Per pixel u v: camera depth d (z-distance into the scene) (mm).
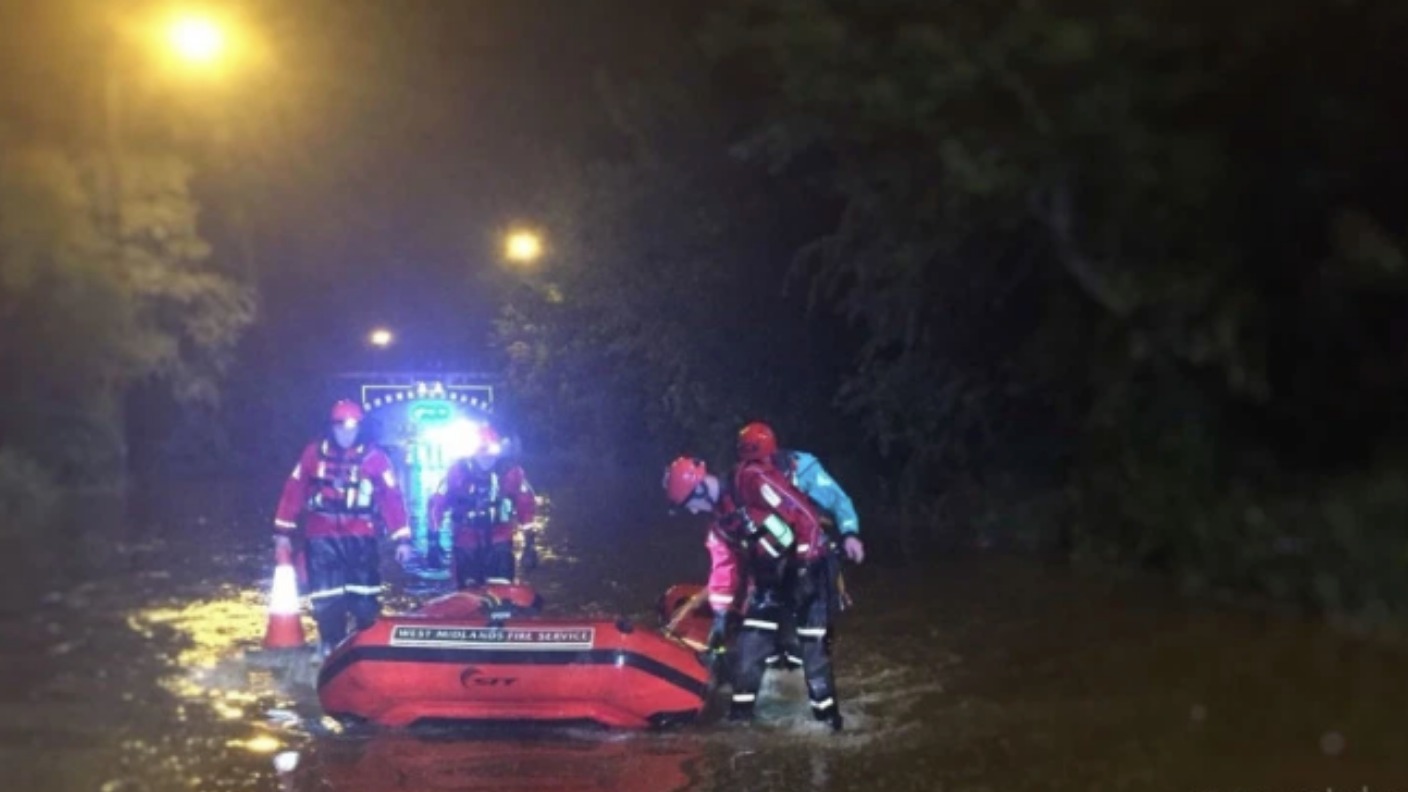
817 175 11070
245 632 10789
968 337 13117
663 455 28344
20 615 11461
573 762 7414
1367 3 6586
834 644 9742
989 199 8164
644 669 8039
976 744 7324
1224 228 7383
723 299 21312
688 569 13938
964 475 14930
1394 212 7102
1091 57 7020
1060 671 8383
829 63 8133
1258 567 8844
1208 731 6965
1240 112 7066
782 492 8273
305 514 10180
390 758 7457
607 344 28516
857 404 15734
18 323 23406
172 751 7570
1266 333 7699
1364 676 7445
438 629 8195
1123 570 10391
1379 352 7656
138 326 26078
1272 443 8695
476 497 11406
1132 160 7168
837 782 6910
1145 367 8984
